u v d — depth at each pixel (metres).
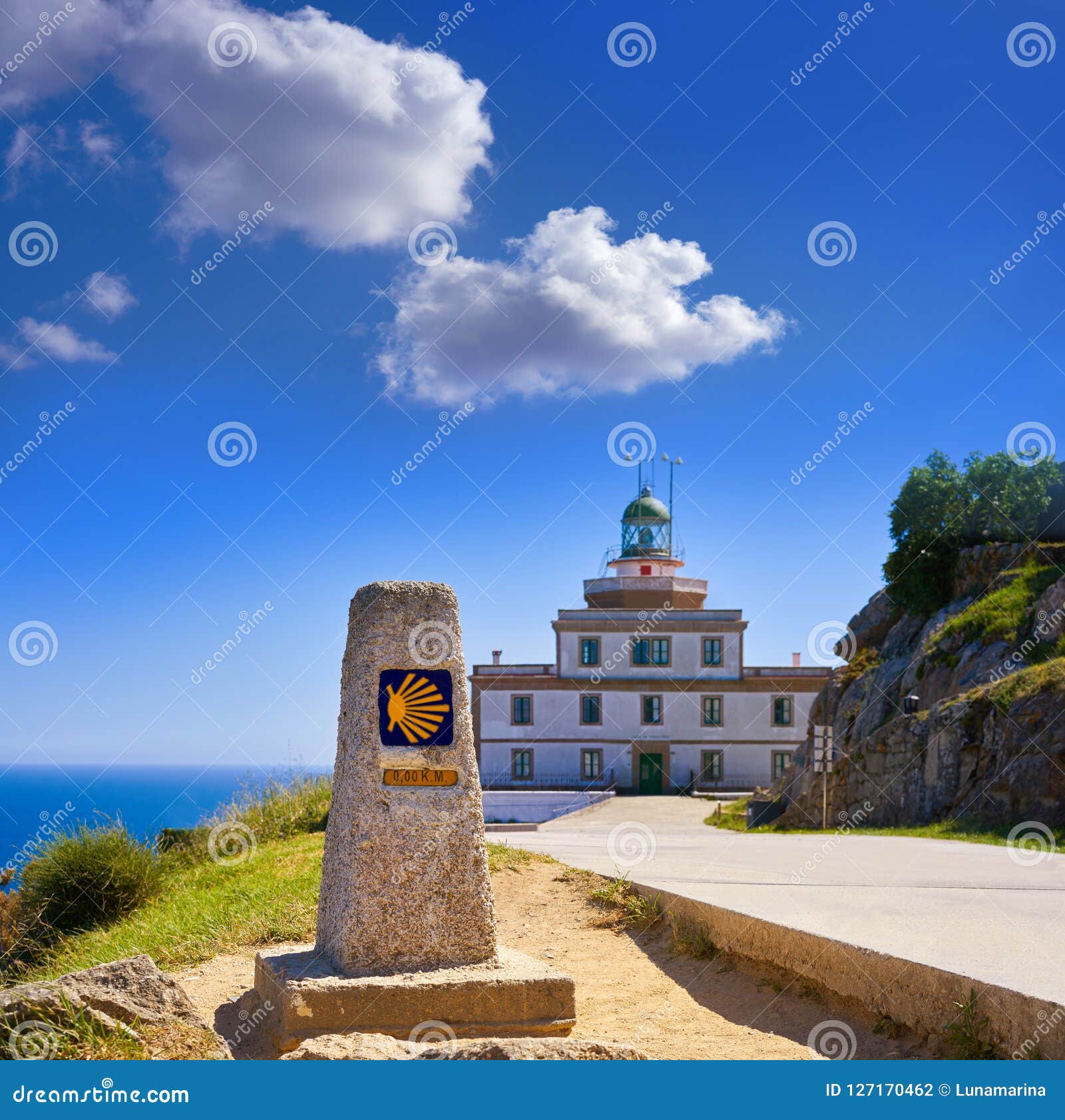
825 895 7.96
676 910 7.82
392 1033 5.35
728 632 49.91
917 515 28.86
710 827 31.41
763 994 6.09
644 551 54.41
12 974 10.84
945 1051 4.71
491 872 10.20
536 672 50.28
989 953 5.36
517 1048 4.26
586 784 48.97
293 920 8.41
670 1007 6.14
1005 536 27.19
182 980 7.08
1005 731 17.38
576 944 7.92
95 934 11.11
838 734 27.39
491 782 49.03
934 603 28.00
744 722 49.34
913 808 19.81
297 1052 4.62
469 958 5.82
